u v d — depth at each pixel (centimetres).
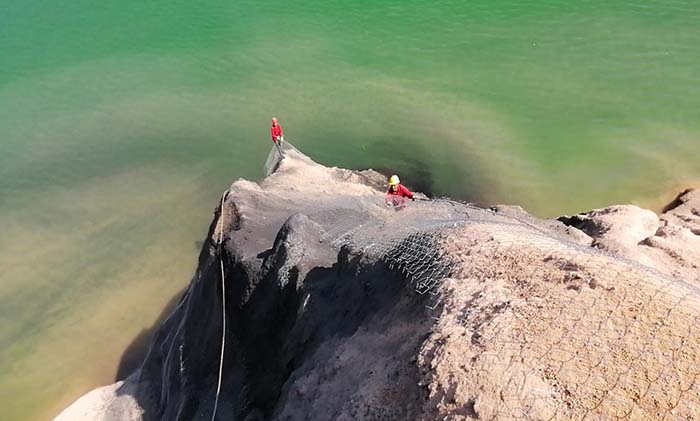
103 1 4481
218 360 1505
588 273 815
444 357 773
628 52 3198
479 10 3750
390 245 1173
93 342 2280
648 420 611
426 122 2953
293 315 1298
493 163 2664
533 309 784
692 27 3331
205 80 3522
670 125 2745
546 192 2495
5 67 3775
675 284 809
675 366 651
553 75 3127
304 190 2178
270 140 3080
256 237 1623
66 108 3428
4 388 2122
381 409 824
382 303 1056
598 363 680
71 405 1972
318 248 1413
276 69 3519
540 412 655
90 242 2691
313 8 4053
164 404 1733
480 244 978
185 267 2556
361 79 3331
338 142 2909
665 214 2216
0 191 2959
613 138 2712
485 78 3180
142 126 3250
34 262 2617
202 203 2828
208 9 4212
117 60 3781
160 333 2003
